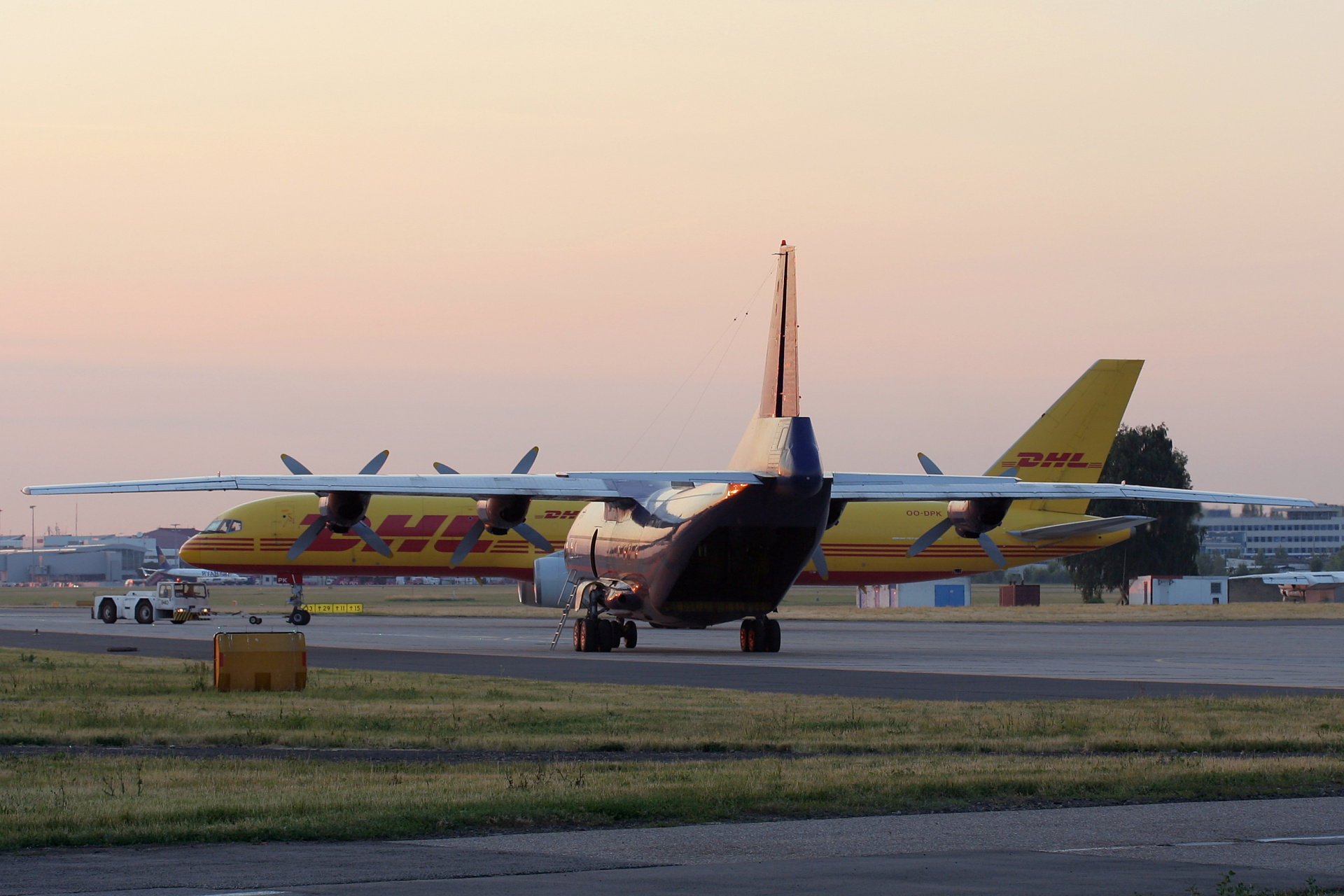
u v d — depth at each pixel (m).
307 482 151.38
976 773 64.25
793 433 146.88
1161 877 43.78
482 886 42.31
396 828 51.16
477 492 154.25
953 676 128.75
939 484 160.00
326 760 70.44
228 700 100.44
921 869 44.91
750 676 128.38
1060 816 54.84
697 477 151.50
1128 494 164.62
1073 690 113.25
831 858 46.94
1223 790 60.38
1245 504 168.88
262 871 44.34
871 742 77.12
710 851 47.94
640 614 172.62
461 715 90.19
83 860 46.19
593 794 57.91
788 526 153.88
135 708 94.19
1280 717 90.00
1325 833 51.44
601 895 41.03
